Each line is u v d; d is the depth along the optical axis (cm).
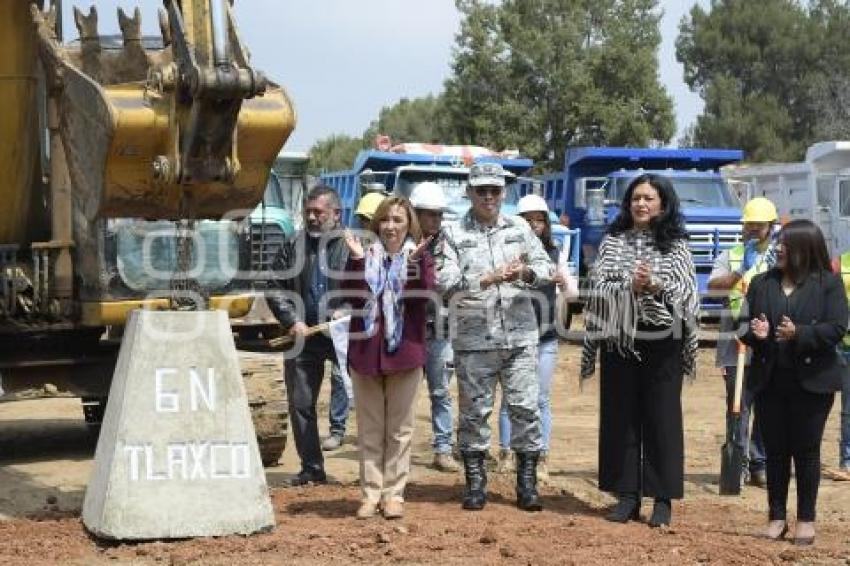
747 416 959
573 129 4656
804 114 6297
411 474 991
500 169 834
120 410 737
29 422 1352
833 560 713
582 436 1259
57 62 824
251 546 713
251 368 1006
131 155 759
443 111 4894
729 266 982
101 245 980
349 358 789
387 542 719
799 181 2603
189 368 746
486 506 843
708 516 848
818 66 6334
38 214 1025
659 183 814
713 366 1931
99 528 722
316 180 1806
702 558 701
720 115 6156
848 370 1010
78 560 692
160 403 739
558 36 4594
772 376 762
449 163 2112
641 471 810
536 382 835
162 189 780
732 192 2352
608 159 2461
